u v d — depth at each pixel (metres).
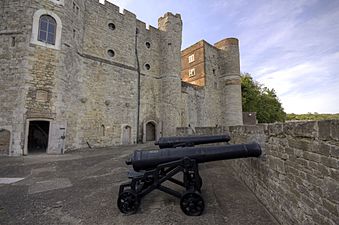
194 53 27.47
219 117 26.52
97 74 15.43
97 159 9.27
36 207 3.95
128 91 17.38
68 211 3.77
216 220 3.39
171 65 19.86
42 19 11.63
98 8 16.09
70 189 5.04
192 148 4.12
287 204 3.03
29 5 11.26
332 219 2.04
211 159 3.95
